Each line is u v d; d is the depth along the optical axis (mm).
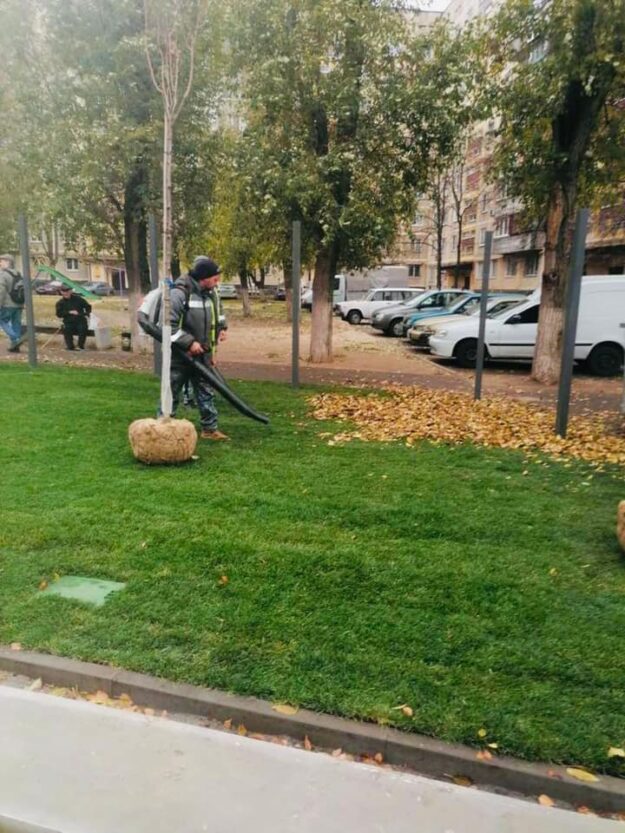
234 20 10906
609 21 8531
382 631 3088
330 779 2318
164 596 3379
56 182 12859
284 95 11047
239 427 7316
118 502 4672
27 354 13320
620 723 2512
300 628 3104
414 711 2566
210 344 6637
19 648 2955
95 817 2143
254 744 2479
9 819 2141
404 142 11555
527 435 7270
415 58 11031
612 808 2248
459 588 3506
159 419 5773
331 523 4395
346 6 10398
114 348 14852
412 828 2119
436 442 6863
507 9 9797
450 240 54500
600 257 31875
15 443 6254
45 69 12750
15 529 4160
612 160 10930
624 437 7270
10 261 13266
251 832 2094
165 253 5613
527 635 3082
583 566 3824
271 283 69312
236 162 12539
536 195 11133
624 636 3086
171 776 2314
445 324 14695
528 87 10109
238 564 3738
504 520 4531
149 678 2762
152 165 12859
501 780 2342
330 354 13883
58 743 2463
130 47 11680
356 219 11188
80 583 3529
